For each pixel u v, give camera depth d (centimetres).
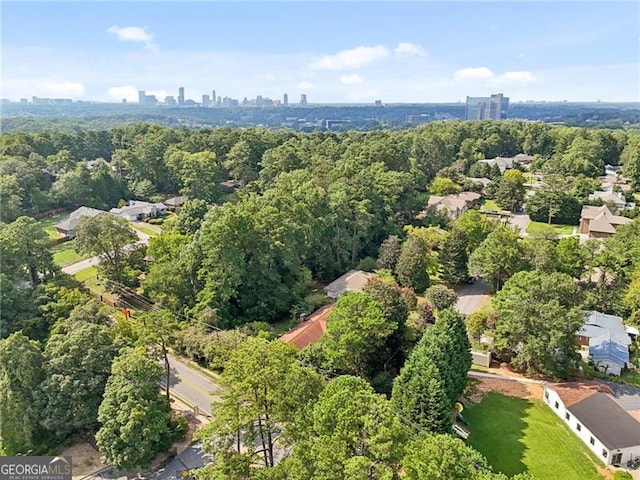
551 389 3825
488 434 3469
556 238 6894
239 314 5062
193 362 4309
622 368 4291
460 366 3519
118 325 3859
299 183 7038
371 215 6619
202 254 5047
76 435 3362
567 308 4188
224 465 2506
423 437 2453
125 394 3012
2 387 3172
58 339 3431
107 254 5531
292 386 2580
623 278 5400
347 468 1988
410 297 4725
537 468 3150
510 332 4209
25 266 4666
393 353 3956
